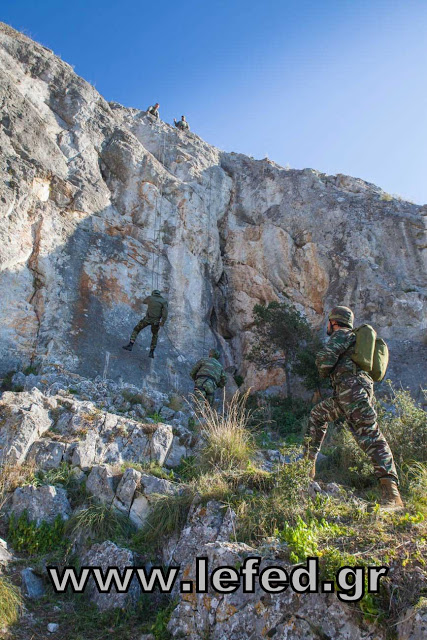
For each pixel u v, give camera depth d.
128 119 17.98
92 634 4.13
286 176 17.44
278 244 15.88
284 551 4.05
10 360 10.18
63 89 14.73
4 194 11.18
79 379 10.00
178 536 5.08
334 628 3.55
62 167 13.09
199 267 14.79
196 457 6.43
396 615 3.50
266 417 11.06
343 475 6.27
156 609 4.46
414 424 6.62
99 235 12.95
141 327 11.80
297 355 12.47
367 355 5.36
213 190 16.84
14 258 11.02
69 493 5.76
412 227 15.02
